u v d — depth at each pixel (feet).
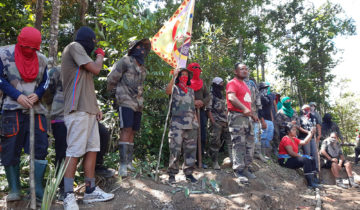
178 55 14.32
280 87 71.77
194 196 11.93
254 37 65.51
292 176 18.88
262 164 18.72
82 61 9.48
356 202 15.65
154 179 13.15
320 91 73.00
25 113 9.53
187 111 13.51
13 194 9.32
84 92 9.76
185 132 13.71
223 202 11.97
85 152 9.98
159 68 17.46
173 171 13.16
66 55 9.83
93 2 28.53
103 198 10.34
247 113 14.46
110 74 11.99
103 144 11.86
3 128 9.23
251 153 15.35
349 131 93.97
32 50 9.49
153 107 19.84
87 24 24.29
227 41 23.39
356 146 33.58
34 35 9.39
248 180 15.35
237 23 47.32
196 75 16.17
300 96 66.74
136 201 10.82
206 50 21.75
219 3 44.21
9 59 9.39
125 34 16.87
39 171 9.69
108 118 14.97
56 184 9.00
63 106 10.77
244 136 14.93
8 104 9.26
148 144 16.60
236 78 15.38
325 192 17.94
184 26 13.96
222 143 19.17
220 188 14.15
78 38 10.14
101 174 12.21
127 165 12.76
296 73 65.46
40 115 9.91
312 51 72.79
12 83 9.34
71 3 26.91
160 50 14.53
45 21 25.46
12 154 9.22
